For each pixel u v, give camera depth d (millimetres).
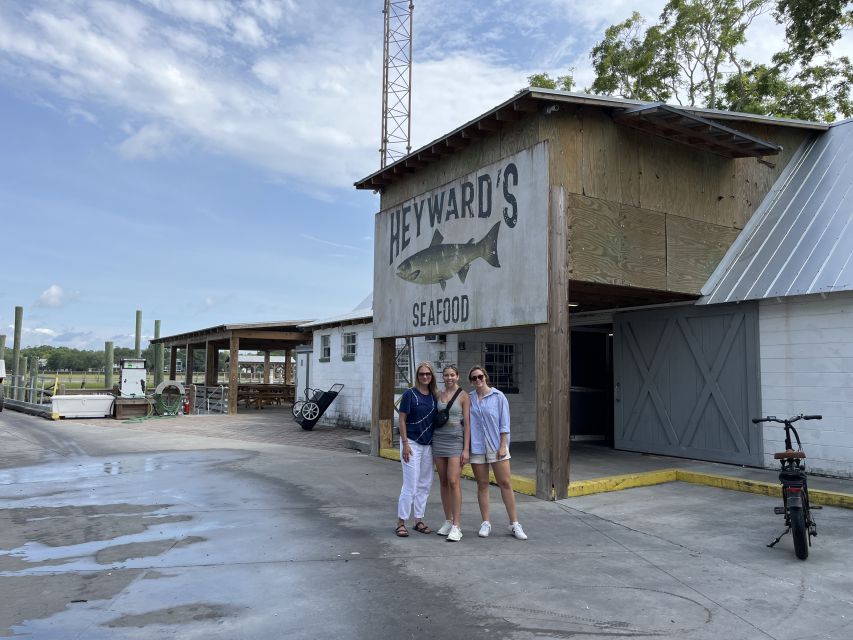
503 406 6430
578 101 8570
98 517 7145
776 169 11695
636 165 9523
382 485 9117
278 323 23703
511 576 5141
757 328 9734
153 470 10445
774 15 22359
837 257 9039
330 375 19641
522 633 4047
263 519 7059
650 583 4977
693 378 10602
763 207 11258
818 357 9047
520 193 9000
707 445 10336
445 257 10562
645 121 9227
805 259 9414
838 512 7273
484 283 9602
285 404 30156
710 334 10383
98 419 21297
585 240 8812
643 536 6383
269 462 11336
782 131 11891
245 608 4453
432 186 11086
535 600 4613
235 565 5410
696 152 10312
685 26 26297
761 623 4203
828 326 8969
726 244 10602
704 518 7102
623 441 11805
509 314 9062
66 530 6582
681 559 5602
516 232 9031
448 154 10664
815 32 20188
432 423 6473
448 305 10398
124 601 4570
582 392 14055
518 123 9148
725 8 25672
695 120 8969
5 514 7293
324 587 4875
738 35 25469
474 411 6469
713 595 4711
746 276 9906
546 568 5348
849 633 4051
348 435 16250
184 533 6457
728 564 5449
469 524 6914
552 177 8594
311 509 7570
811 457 9078
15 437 15766
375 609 4438
